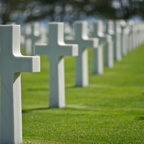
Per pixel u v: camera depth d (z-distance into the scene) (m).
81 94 13.05
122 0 69.69
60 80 10.50
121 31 27.47
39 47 10.52
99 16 67.06
